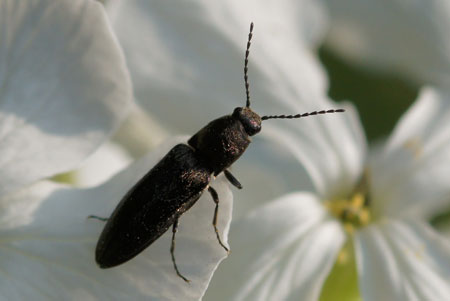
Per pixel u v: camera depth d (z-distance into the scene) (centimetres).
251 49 12
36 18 10
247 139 11
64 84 10
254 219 11
